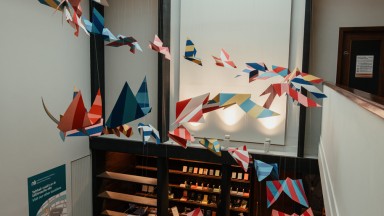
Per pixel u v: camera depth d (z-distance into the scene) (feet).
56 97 18.92
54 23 18.56
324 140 13.79
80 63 21.04
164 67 20.25
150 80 21.89
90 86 22.12
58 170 19.30
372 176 4.00
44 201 18.22
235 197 22.12
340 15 17.67
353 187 5.42
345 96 6.72
